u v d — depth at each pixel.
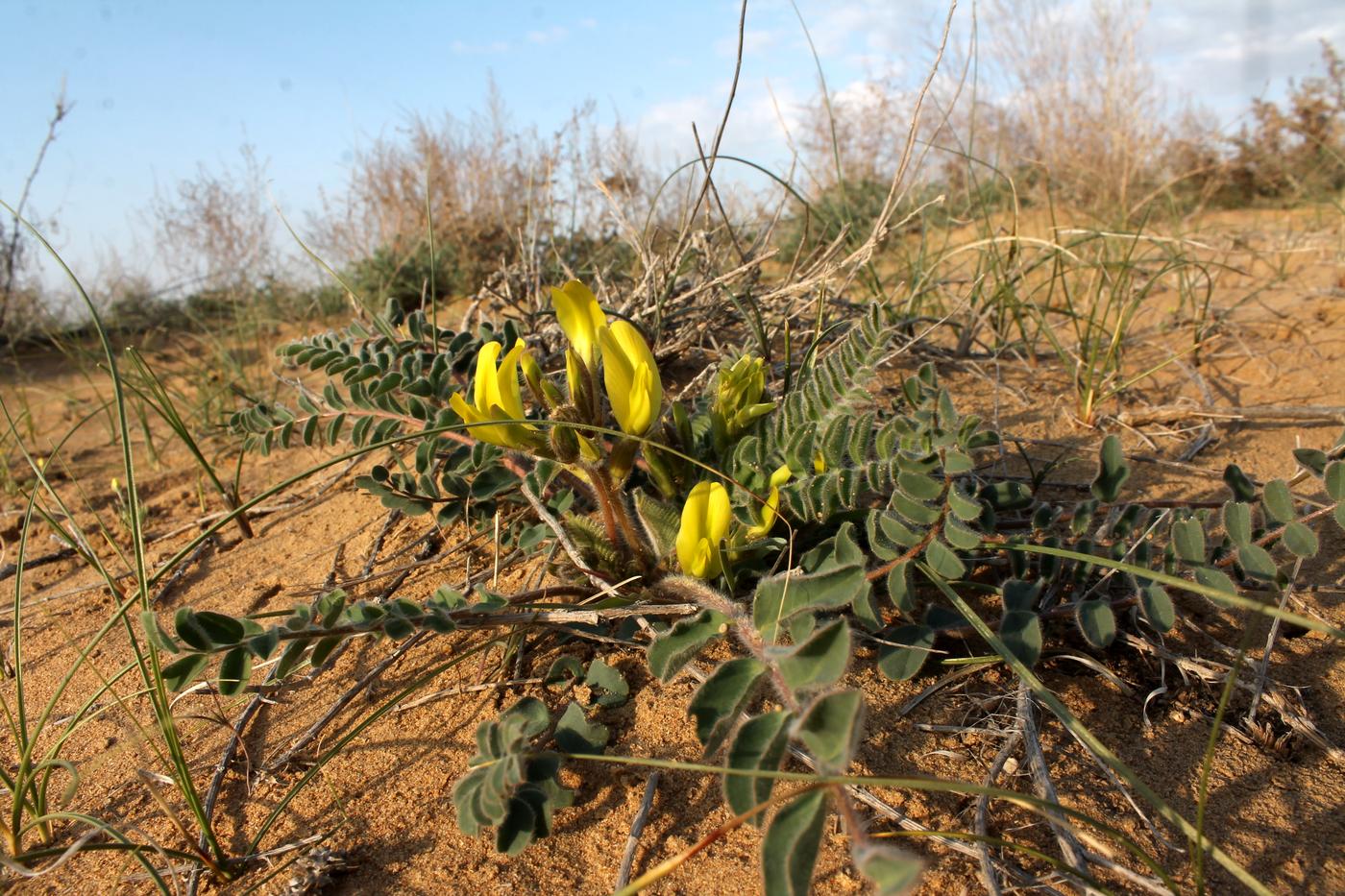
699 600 0.18
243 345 0.62
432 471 0.27
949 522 0.17
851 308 0.37
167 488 0.39
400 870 0.16
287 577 0.27
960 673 0.19
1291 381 0.34
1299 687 0.18
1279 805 0.15
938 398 0.20
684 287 0.38
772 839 0.11
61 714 0.22
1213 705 0.18
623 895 0.12
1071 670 0.19
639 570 0.21
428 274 0.74
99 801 0.19
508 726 0.15
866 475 0.19
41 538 0.35
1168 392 0.35
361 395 0.25
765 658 0.13
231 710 0.21
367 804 0.18
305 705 0.21
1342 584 0.21
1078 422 0.32
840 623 0.12
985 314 0.39
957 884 0.14
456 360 0.26
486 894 0.15
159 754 0.18
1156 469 0.28
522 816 0.15
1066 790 0.16
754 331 0.30
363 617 0.16
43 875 0.17
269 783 0.19
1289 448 0.29
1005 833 0.15
